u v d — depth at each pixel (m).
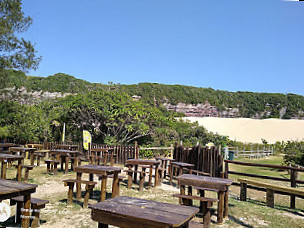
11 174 11.35
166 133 22.91
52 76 58.75
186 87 95.75
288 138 45.81
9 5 14.87
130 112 19.92
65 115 20.97
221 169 10.93
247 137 45.75
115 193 7.66
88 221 6.05
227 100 98.38
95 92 21.30
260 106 101.25
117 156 16.42
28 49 15.55
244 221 6.61
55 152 12.28
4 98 17.34
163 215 3.60
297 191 7.63
